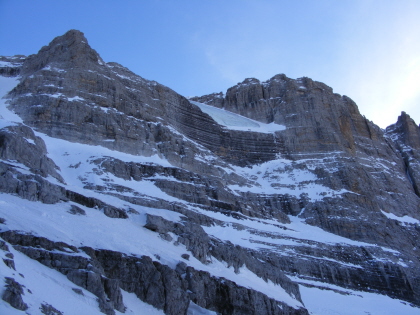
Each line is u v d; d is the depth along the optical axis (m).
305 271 75.44
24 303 22.73
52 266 28.70
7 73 110.94
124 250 34.56
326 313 61.50
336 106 143.75
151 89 116.06
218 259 46.00
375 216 105.38
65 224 35.31
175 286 33.94
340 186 111.62
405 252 98.12
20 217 32.44
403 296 82.75
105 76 102.62
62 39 110.00
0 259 25.41
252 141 129.25
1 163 40.34
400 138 161.25
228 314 37.00
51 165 66.81
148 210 47.44
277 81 154.62
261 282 48.22
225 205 85.50
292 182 114.38
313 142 131.00
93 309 26.67
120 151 89.75
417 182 139.50
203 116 127.00
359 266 84.44
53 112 87.06
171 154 97.12
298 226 97.25
